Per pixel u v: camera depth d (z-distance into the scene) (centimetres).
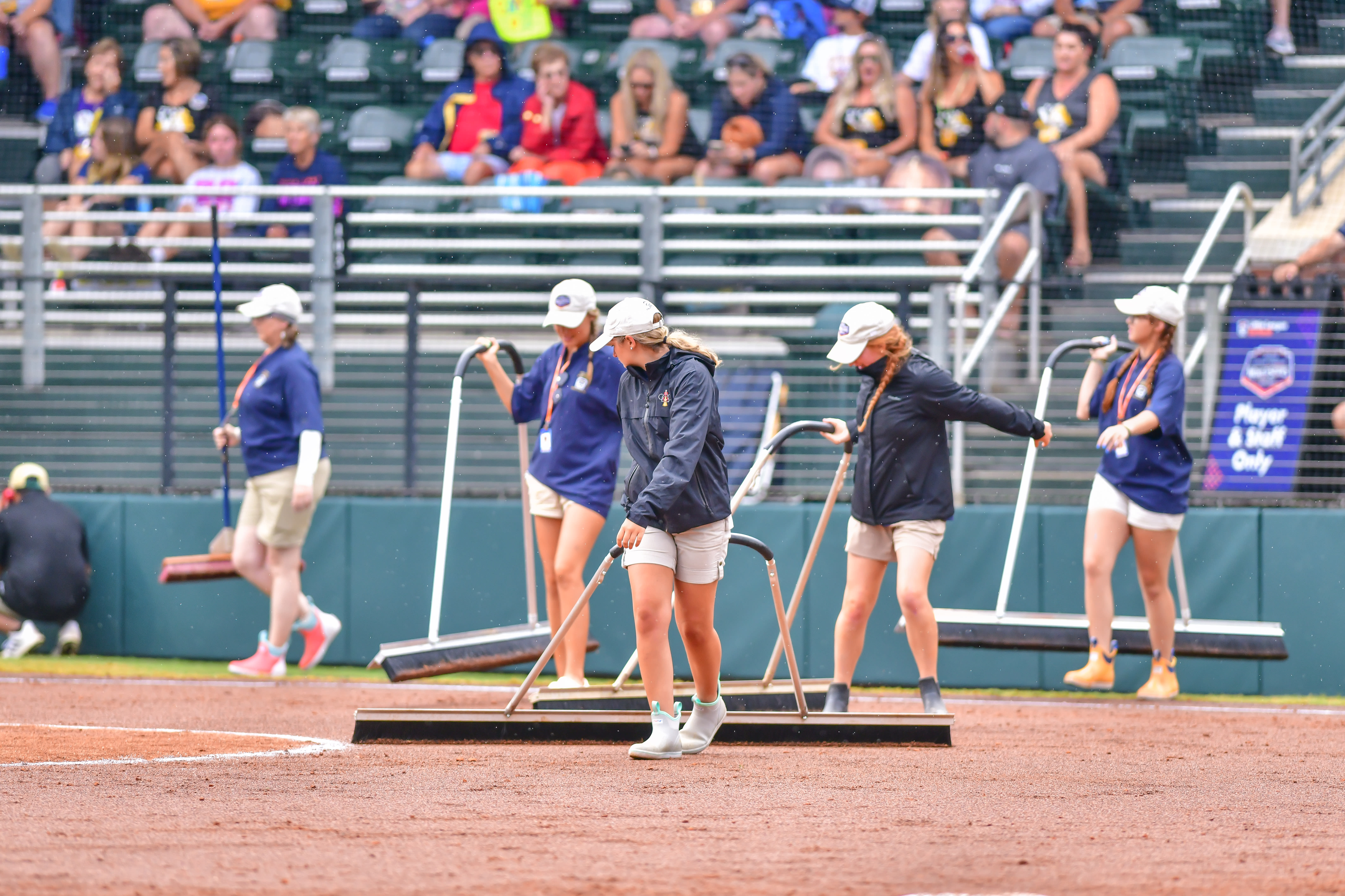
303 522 2336
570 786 1262
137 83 3722
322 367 2722
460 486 2591
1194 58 3709
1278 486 2455
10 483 2644
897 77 3656
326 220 3064
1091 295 3047
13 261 3381
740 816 1114
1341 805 1213
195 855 953
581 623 1970
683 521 1410
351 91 3862
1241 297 2606
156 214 3234
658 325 1396
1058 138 3438
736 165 3525
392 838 1017
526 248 3209
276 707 1989
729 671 2447
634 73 3616
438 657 1969
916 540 1730
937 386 1708
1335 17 3819
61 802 1163
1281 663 2369
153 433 2747
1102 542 2142
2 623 2559
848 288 2534
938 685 1762
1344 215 3262
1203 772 1422
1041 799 1226
